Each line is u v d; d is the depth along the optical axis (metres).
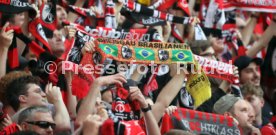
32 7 11.81
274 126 14.43
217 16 14.45
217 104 12.05
